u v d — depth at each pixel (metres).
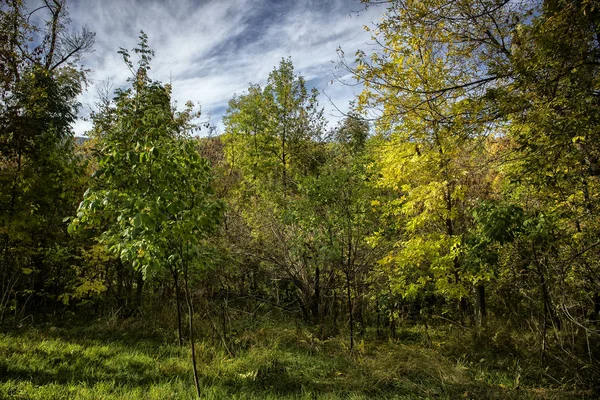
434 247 7.57
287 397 4.97
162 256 4.59
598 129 4.24
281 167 14.24
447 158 7.03
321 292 9.15
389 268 8.41
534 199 6.35
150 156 4.29
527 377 5.82
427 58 6.75
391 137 7.23
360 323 9.08
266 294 10.75
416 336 8.33
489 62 5.20
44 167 8.98
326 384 5.49
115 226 5.24
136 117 9.85
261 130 16.03
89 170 11.48
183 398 4.70
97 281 9.14
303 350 7.23
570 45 4.18
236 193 12.82
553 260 5.88
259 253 9.98
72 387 4.80
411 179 8.19
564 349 5.78
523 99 4.40
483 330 7.39
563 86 4.45
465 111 4.93
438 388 5.27
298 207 8.15
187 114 11.88
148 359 6.29
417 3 5.11
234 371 5.87
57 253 8.87
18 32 9.81
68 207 9.72
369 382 5.51
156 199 4.10
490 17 5.02
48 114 10.21
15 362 5.55
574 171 5.21
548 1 4.32
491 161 5.42
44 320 9.05
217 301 9.06
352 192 7.53
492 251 6.84
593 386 5.26
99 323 8.80
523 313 8.38
